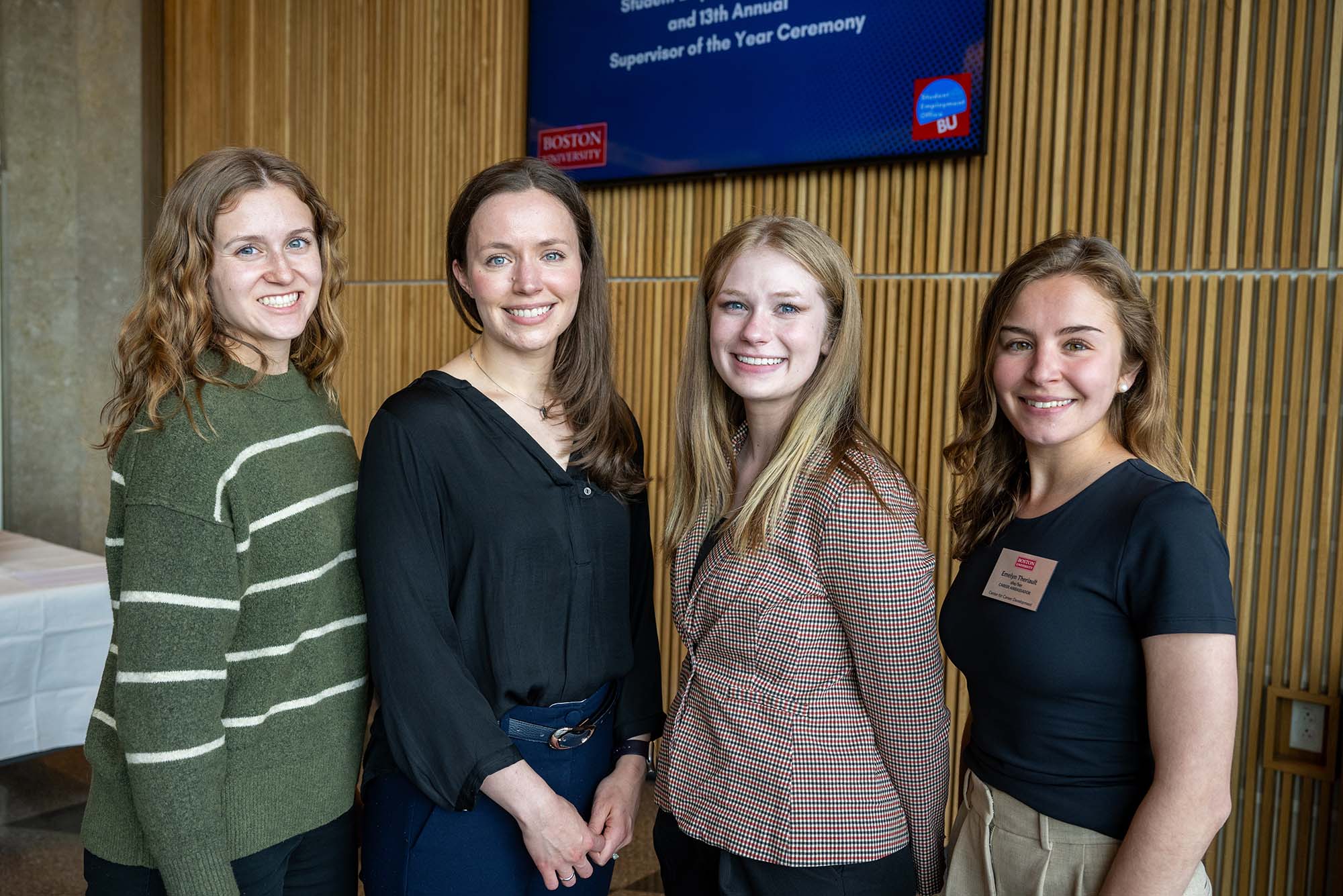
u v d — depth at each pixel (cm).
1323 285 268
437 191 461
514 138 434
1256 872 284
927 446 337
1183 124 285
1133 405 150
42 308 532
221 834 136
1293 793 279
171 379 137
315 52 500
